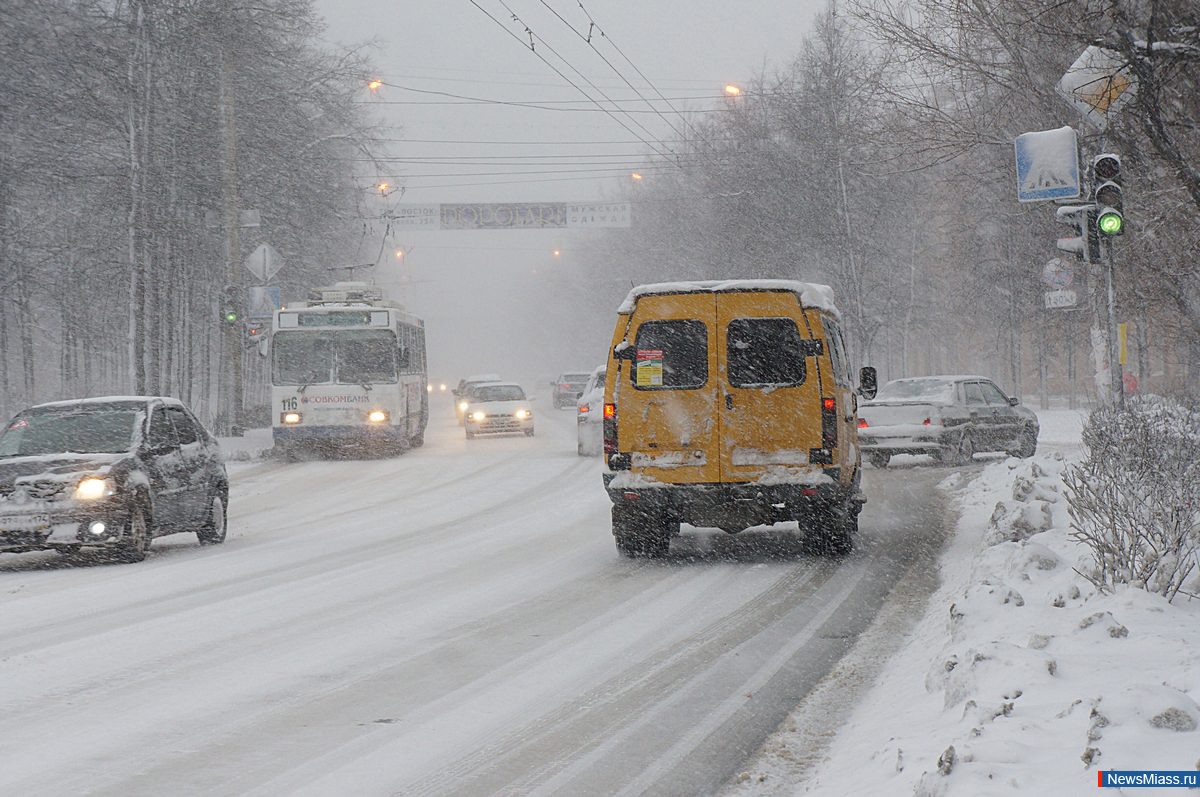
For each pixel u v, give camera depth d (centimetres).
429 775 952
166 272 7375
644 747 1025
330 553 2412
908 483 3562
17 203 7212
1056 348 8188
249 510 3400
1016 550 1522
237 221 6425
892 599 1733
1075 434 5266
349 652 1434
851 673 1281
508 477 4216
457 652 1428
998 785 697
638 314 2106
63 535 2233
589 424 5116
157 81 6681
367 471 4666
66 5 6384
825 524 2139
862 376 2427
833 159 7725
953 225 8000
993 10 3070
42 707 1182
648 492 2075
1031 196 2716
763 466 2053
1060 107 3278
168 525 2461
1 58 6266
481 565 2189
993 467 3347
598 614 1670
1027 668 957
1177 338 4509
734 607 1706
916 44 3353
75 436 2455
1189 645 1015
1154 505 1343
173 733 1080
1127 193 3338
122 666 1372
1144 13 2161
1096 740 753
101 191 6688
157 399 2614
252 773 959
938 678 1084
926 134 3791
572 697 1204
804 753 995
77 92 6600
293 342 5291
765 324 2070
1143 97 2062
